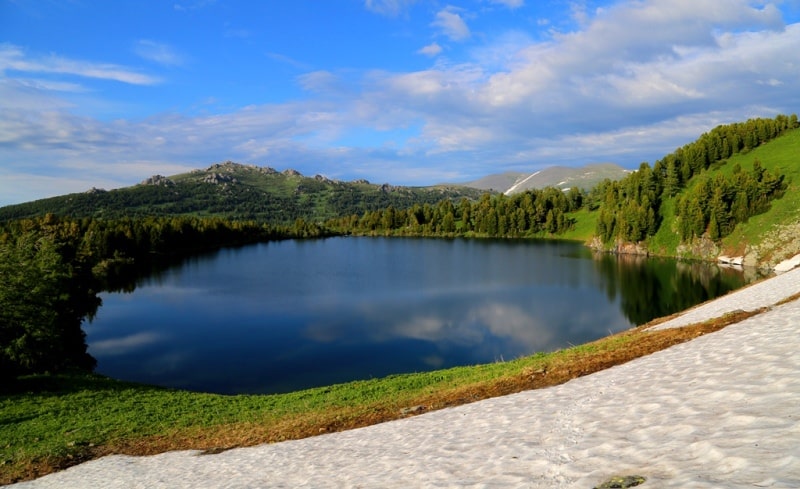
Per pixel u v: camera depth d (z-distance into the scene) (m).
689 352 14.60
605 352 20.75
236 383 43.81
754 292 35.25
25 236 49.88
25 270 39.94
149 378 46.00
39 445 23.28
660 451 6.82
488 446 10.09
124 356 53.16
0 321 37.28
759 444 5.82
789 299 22.77
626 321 61.22
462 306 72.62
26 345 37.75
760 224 121.81
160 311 75.62
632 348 19.83
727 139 184.25
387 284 95.50
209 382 44.34
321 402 26.62
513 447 9.41
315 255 160.75
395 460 11.30
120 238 148.88
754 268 107.88
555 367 19.86
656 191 173.75
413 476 9.41
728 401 8.10
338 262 137.25
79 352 53.66
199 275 116.31
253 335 59.94
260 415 25.95
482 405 16.02
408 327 60.94
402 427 16.02
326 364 47.97
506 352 49.59
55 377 37.84
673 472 5.89
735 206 128.75
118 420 26.89
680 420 7.92
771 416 6.66
